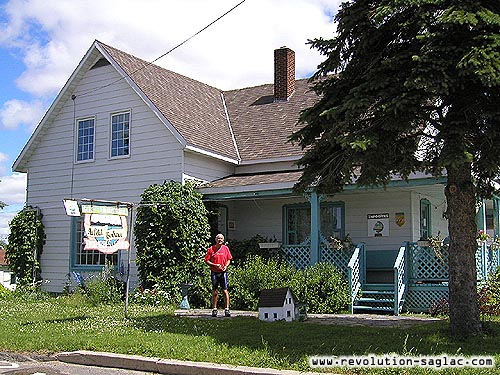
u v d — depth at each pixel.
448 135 9.35
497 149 9.38
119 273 20.23
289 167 20.91
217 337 10.94
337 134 10.08
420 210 19.50
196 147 19.75
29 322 13.64
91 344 10.52
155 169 20.19
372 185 11.37
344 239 18.11
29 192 23.44
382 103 9.48
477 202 12.62
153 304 17.69
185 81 24.66
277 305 13.36
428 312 16.25
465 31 9.45
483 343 9.66
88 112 22.16
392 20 10.40
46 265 22.72
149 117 20.56
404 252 16.81
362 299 16.48
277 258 18.77
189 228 18.67
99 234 12.94
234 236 21.72
